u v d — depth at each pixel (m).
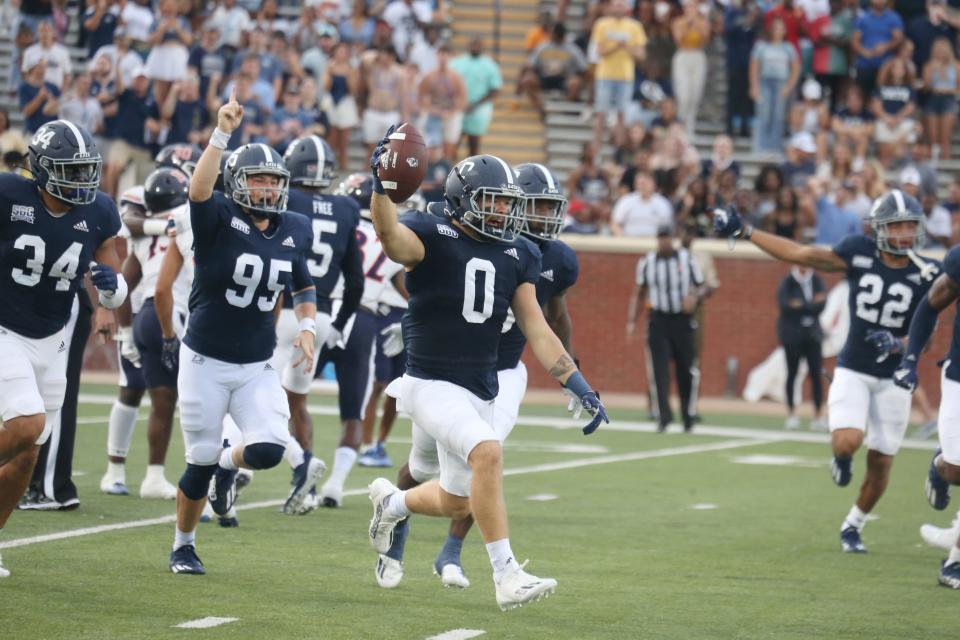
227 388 21.44
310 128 59.81
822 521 30.72
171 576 21.02
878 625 19.91
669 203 64.38
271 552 23.61
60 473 27.03
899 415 26.69
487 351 19.30
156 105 61.38
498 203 18.83
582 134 72.50
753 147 69.06
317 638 17.41
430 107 65.38
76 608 18.52
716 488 35.78
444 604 20.08
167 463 35.41
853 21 69.06
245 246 21.27
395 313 36.28
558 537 27.12
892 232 26.48
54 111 61.56
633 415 57.38
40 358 20.67
